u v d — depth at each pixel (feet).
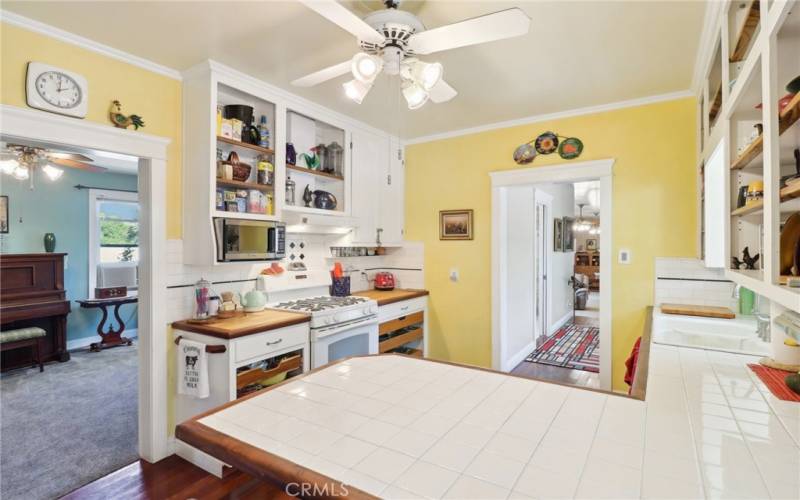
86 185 17.04
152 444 7.91
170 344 8.20
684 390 4.14
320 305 9.80
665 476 2.59
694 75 8.36
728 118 5.04
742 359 5.28
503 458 2.83
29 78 6.29
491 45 7.08
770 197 3.26
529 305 15.83
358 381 4.42
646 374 4.67
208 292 8.46
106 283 17.12
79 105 6.85
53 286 14.98
